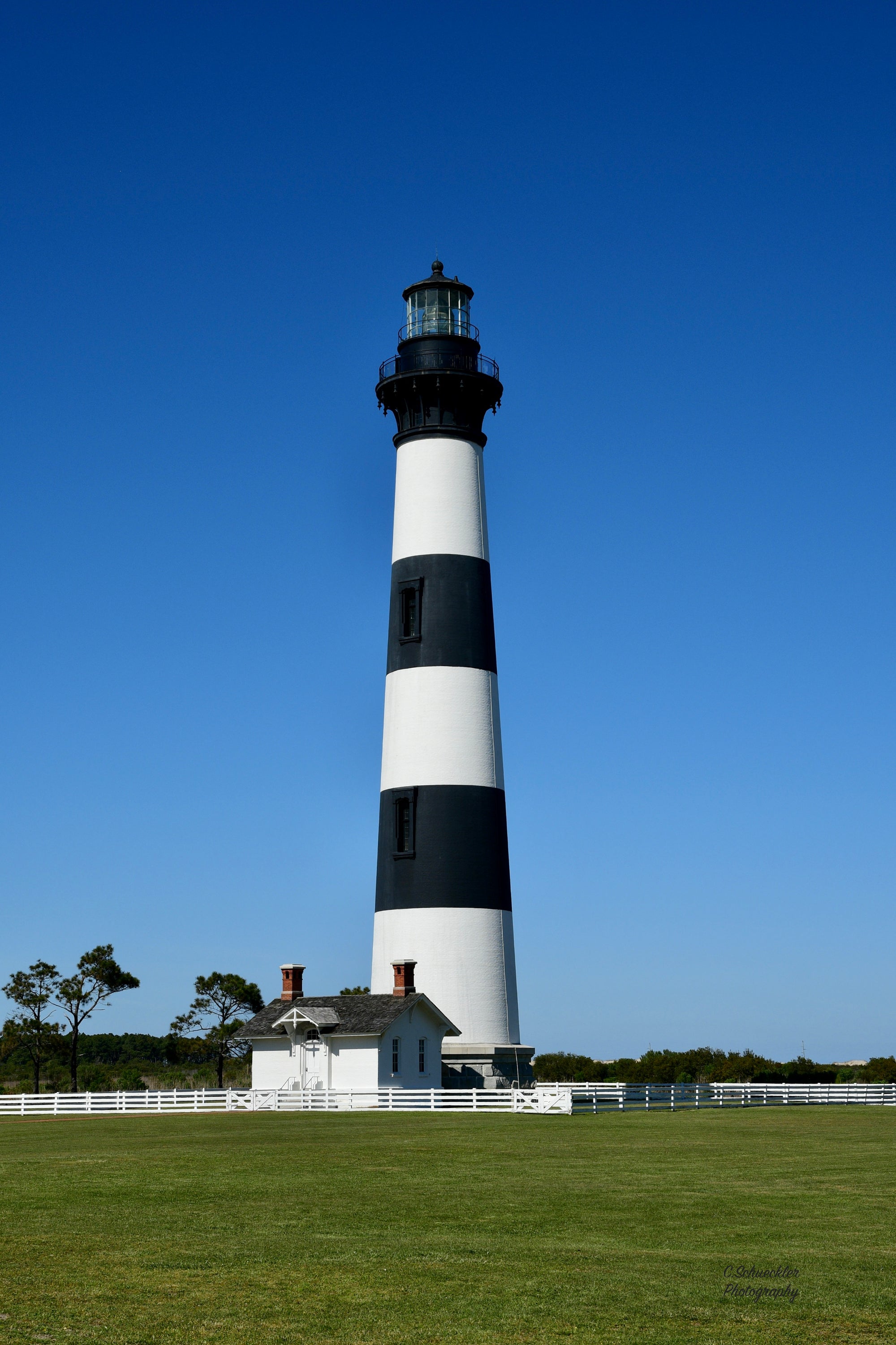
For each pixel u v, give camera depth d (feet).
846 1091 217.15
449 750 198.18
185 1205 84.99
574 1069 333.83
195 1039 287.48
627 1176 100.63
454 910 194.59
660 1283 64.28
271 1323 57.16
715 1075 307.99
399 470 211.00
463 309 214.28
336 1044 191.72
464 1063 192.65
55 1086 327.88
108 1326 56.39
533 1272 66.18
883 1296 62.03
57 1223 78.59
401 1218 80.38
